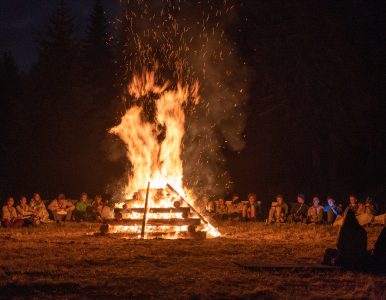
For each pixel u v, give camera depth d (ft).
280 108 113.09
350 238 35.14
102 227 53.47
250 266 34.01
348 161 112.88
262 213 91.15
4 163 130.82
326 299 26.48
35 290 27.71
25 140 134.62
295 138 112.37
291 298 26.58
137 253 40.22
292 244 46.68
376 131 109.40
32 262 35.91
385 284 29.81
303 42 111.96
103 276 31.27
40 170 132.26
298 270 33.53
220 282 29.99
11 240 49.78
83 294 27.20
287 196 109.70
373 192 101.19
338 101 110.32
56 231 60.18
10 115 144.36
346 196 104.78
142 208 53.57
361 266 34.65
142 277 31.01
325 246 45.19
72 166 133.80
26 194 124.06
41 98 142.72
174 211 53.31
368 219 65.00
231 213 76.18
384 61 109.70
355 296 27.14
